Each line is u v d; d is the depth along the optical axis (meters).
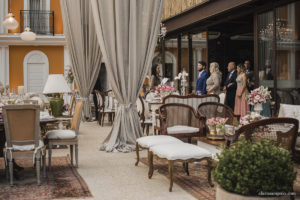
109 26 6.06
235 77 8.11
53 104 6.20
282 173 2.40
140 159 5.42
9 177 4.42
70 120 6.75
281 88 7.16
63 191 3.78
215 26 10.55
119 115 6.30
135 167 4.92
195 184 4.00
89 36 9.85
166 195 3.64
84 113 11.10
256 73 7.87
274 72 7.30
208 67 10.45
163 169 4.77
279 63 7.19
